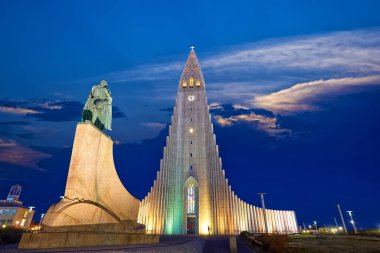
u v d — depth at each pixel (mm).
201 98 65750
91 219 14148
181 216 53469
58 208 12875
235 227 50750
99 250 8250
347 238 29797
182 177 57531
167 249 10031
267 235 20891
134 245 11461
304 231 70438
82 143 15516
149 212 52344
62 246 10016
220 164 55625
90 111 17859
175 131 61438
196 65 72438
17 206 62562
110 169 17562
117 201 17297
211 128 60344
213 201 52531
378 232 40906
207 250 19375
